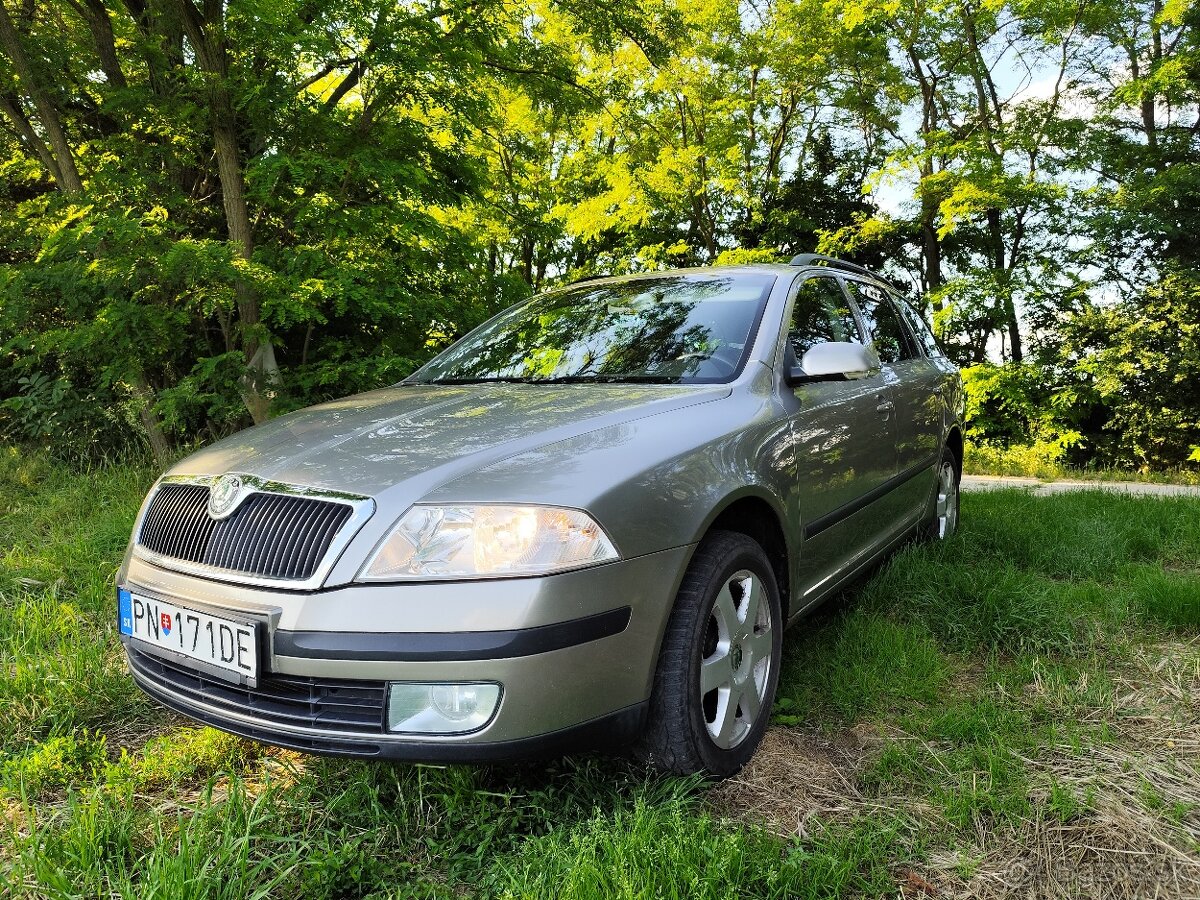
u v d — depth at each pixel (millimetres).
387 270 6121
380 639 1734
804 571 2729
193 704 2004
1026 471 12414
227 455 2262
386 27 5547
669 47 8359
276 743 1858
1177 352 14203
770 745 2385
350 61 5938
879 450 3363
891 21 15766
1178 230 14555
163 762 2238
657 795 1995
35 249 6309
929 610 3348
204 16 5777
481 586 1742
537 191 15898
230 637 1879
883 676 2752
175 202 6215
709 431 2289
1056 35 14750
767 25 16672
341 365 6070
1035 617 3148
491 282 7379
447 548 1775
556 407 2359
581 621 1783
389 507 1840
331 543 1823
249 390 5766
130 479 5738
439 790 2068
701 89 16125
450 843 1896
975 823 1963
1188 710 2570
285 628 1807
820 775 2217
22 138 7223
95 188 6023
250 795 2115
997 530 4527
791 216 18625
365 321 6766
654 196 17000
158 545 2154
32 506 5367
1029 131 15227
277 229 6465
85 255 5355
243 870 1699
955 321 16016
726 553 2174
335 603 1776
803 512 2660
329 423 2410
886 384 3574
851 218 18922
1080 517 5047
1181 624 3264
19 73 6164
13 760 2256
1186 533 4742
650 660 1925
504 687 1718
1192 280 14141
